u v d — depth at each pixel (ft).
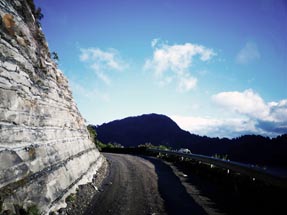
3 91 20.86
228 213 23.31
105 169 56.24
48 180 24.89
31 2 32.04
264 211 23.27
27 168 21.97
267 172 26.73
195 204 26.84
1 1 23.15
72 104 50.14
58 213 23.06
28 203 19.62
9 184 18.66
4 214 16.15
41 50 32.83
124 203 27.63
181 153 73.41
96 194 31.94
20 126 23.21
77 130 49.14
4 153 19.27
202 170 49.85
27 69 26.89
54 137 32.35
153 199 29.25
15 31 24.99
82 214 23.97
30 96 26.66
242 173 33.71
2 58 21.61
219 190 33.71
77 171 35.60
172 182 40.06
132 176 46.60
